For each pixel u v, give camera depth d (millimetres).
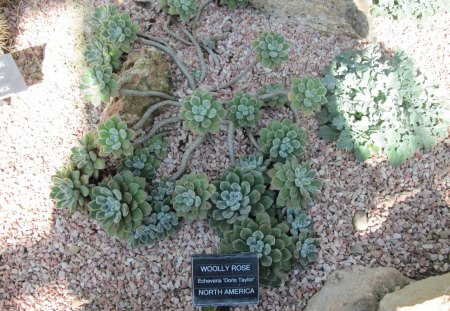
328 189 3066
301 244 2822
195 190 2770
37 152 3197
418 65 3449
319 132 3189
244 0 3436
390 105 3068
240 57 3402
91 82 2791
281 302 2836
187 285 2902
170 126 3201
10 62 3123
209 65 3367
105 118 3084
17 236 3021
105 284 2916
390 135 3049
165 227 2873
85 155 2809
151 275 2926
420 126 3139
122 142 2707
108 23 3051
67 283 2920
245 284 2654
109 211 2729
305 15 3459
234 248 2699
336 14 3406
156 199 2930
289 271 2895
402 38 3547
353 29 3449
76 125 3262
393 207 3025
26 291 2902
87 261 2963
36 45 3467
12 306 2871
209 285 2654
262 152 3012
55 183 2754
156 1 3564
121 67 3320
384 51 3504
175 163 3129
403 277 2729
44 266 2957
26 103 3311
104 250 2980
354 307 2582
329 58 3426
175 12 3234
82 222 3039
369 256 2891
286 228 2814
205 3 3461
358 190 3072
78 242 3006
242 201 2811
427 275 2789
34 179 3133
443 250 2859
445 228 2938
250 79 3332
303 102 2803
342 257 2891
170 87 3270
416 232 2943
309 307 2742
